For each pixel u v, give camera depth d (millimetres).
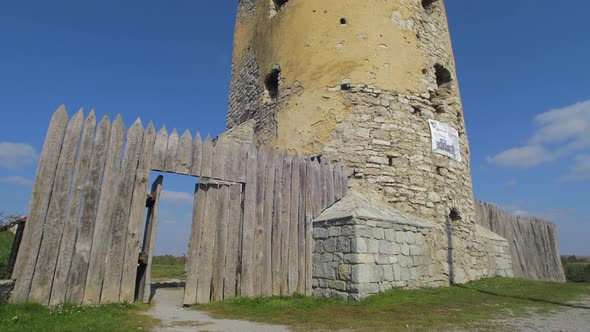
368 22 9188
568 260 36750
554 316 4820
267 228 6262
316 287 6520
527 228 14812
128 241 5090
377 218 6453
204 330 3848
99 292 4781
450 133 9664
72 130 4816
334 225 6457
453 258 8539
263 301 5539
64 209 4637
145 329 3754
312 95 8961
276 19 10484
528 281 9977
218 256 5766
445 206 8891
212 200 5855
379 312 4941
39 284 4383
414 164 8672
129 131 5270
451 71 10523
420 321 4383
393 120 8742
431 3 10734
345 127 8523
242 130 10188
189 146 5727
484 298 6480
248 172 6246
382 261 6328
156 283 9164
